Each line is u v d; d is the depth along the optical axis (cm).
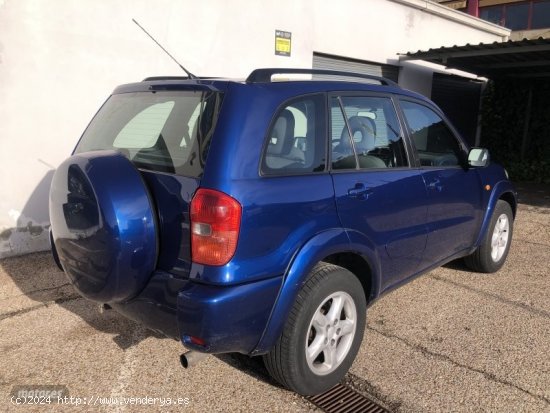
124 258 246
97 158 263
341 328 297
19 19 507
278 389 299
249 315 247
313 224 274
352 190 301
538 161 1254
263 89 271
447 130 420
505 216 500
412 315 399
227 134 248
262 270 251
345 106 318
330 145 300
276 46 766
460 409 280
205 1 663
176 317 247
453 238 417
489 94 1245
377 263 321
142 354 334
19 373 310
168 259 255
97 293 263
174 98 286
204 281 240
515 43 841
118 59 588
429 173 376
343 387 302
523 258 560
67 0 537
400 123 364
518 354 339
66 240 275
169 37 633
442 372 316
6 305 405
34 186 540
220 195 238
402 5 995
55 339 352
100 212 246
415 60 1018
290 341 268
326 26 845
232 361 329
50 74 536
